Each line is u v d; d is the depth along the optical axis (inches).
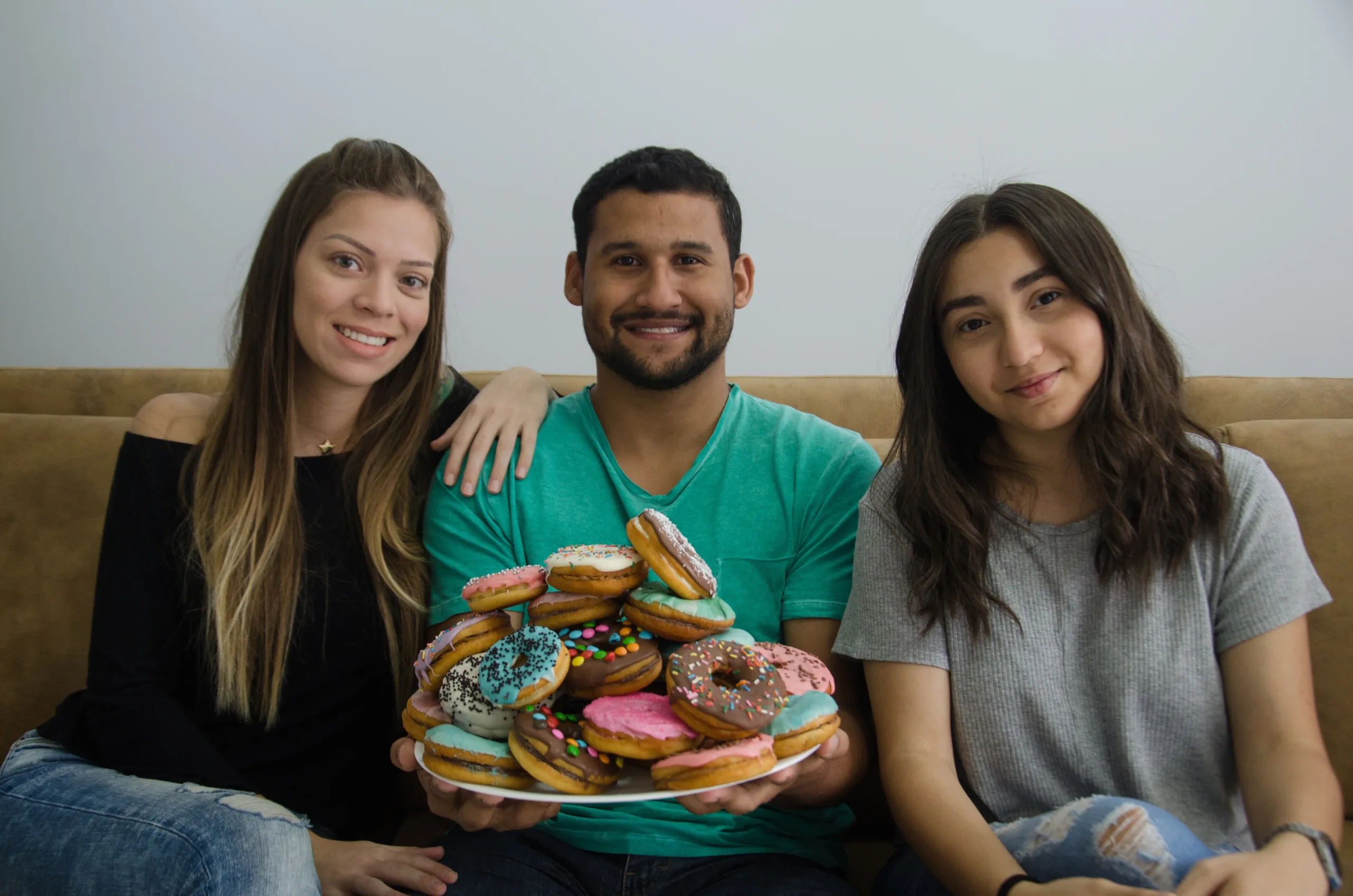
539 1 113.9
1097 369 48.1
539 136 115.6
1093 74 106.7
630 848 50.3
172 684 56.7
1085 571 49.9
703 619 45.5
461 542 59.2
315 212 56.9
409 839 62.4
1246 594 46.9
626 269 56.3
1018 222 47.8
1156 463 47.8
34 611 66.8
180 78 121.0
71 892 43.1
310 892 44.1
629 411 60.0
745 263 62.6
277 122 120.0
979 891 40.7
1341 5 103.0
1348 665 60.0
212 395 65.3
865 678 55.9
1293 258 105.2
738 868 49.3
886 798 64.1
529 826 44.0
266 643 56.3
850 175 111.9
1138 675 47.3
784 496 58.2
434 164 117.2
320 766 57.6
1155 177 106.0
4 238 126.0
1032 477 52.5
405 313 58.4
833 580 56.4
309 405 62.3
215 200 122.3
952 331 50.2
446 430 66.1
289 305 58.4
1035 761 49.3
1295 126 104.5
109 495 63.6
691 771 39.0
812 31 111.0
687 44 113.0
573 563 46.4
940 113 110.0
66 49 122.2
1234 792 47.4
